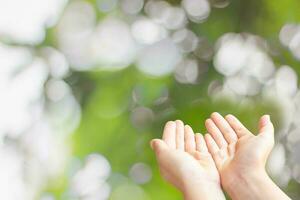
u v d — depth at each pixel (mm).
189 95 6188
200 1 6367
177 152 3662
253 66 6383
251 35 6355
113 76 6344
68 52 6273
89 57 6344
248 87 6316
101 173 6344
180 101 6172
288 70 6434
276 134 6203
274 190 3490
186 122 6031
